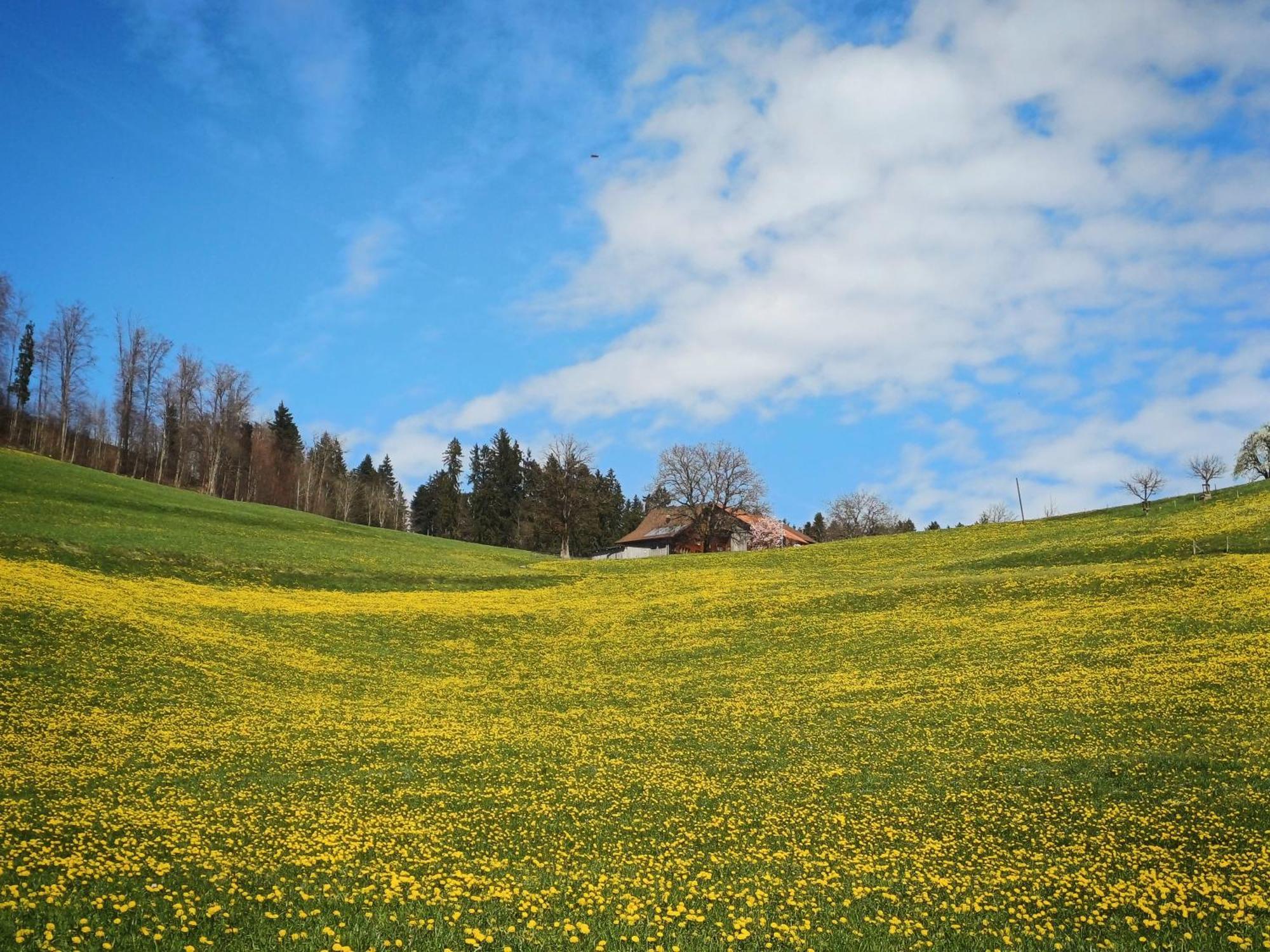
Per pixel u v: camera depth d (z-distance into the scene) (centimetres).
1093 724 3064
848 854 2014
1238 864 1817
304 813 2241
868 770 2792
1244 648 3766
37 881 1535
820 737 3247
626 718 3694
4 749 2627
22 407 13638
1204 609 4503
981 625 4856
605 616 6088
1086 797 2389
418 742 3200
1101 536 7325
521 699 4109
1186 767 2539
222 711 3459
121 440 13788
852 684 4038
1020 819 2241
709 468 12756
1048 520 9244
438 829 2173
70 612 4278
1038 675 3809
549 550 17638
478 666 4784
